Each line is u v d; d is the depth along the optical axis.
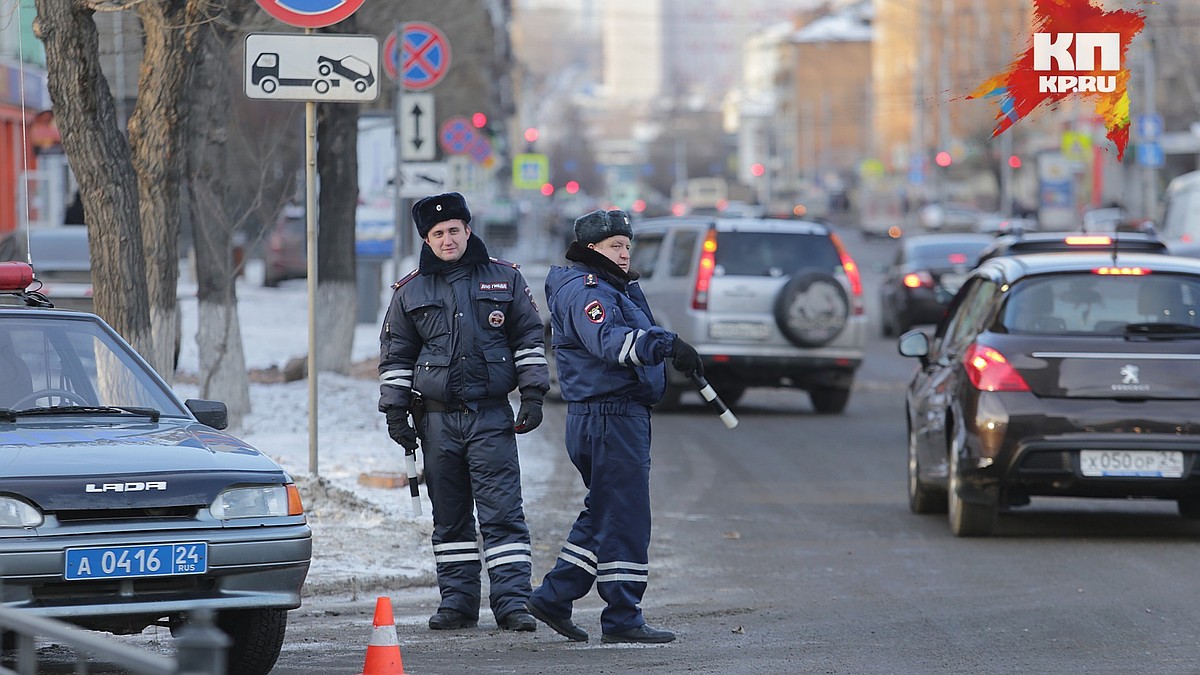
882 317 104.00
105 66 60.81
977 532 36.41
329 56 36.81
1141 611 27.89
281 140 62.62
